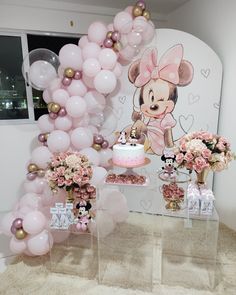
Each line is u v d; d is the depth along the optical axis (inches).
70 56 90.4
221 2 103.8
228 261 85.3
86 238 87.5
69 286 76.9
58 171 74.9
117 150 79.0
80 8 120.0
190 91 110.7
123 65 105.5
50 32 118.6
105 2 118.9
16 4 109.7
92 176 85.8
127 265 83.4
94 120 101.4
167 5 128.8
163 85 111.9
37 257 90.7
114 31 91.5
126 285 76.4
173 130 115.2
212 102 110.5
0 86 116.8
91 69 88.7
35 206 92.3
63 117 95.7
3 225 90.7
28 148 123.3
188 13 125.2
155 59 109.7
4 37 113.5
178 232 79.3
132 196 91.0
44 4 113.5
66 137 95.4
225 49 105.0
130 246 90.4
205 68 107.7
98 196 82.3
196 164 68.3
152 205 93.9
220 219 114.3
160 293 73.1
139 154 78.9
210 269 77.3
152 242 91.8
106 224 90.1
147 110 114.9
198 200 73.5
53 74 94.7
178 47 107.7
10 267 85.5
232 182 105.5
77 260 87.0
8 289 75.9
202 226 77.0
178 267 78.8
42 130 102.7
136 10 92.7
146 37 94.4
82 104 91.9
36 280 79.7
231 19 99.8
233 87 103.1
